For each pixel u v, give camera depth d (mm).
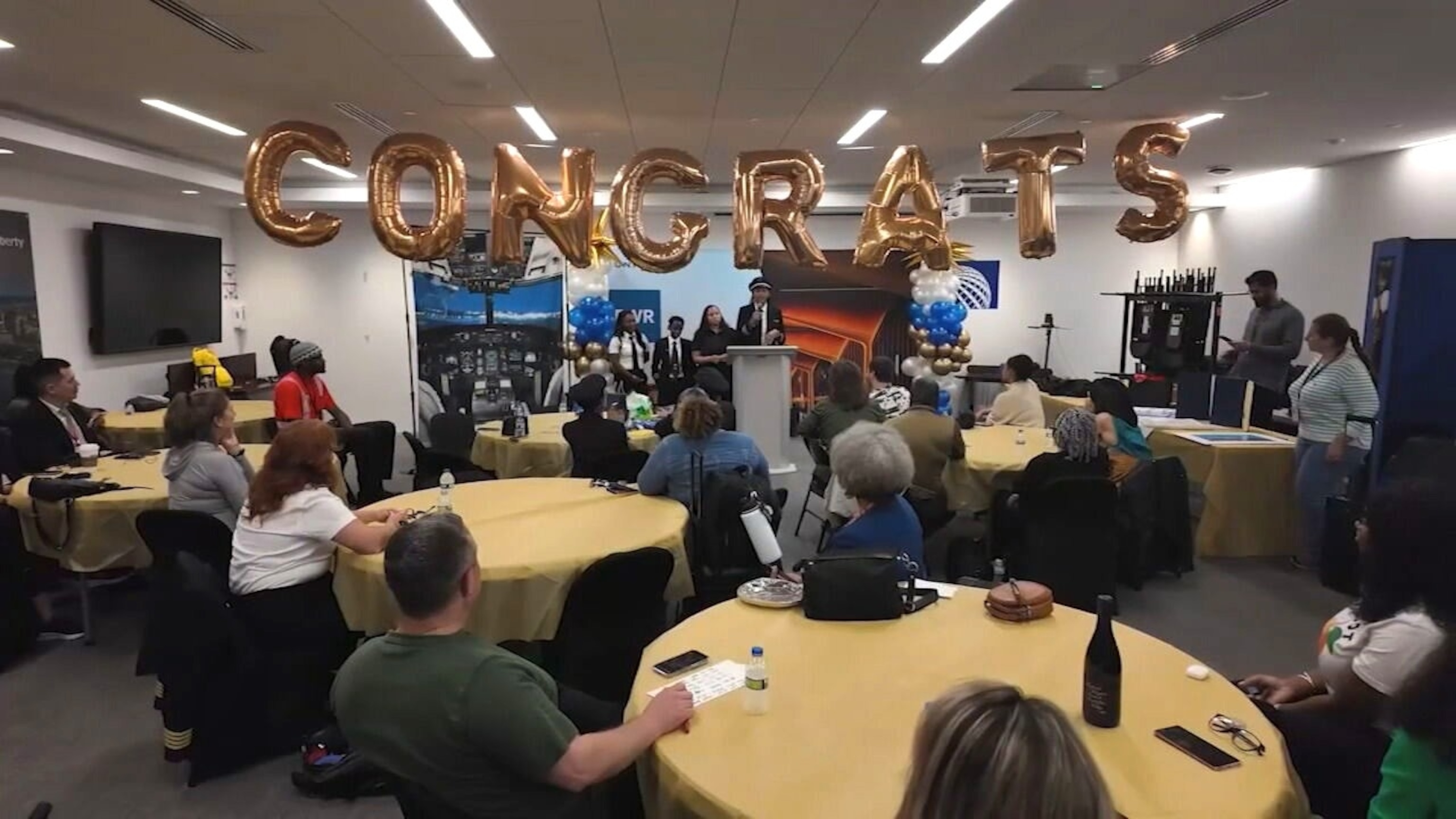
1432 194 6328
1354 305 7152
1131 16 3570
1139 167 3977
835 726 1601
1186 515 4512
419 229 3607
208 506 3273
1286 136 6168
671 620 3547
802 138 6406
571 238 3637
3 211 6109
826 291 9820
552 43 3910
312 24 3609
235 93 4832
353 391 9727
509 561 2658
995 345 10344
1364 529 1780
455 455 5098
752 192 3607
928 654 1929
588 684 2688
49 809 1598
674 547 2959
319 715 2883
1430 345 3980
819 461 5023
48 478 3812
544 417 6211
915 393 4383
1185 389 5926
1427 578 1605
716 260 9828
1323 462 4562
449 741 1432
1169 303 7973
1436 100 5008
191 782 2656
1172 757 1479
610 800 1902
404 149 3514
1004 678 1797
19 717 3117
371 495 5555
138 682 3404
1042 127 5973
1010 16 3570
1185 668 1846
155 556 3121
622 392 6879
